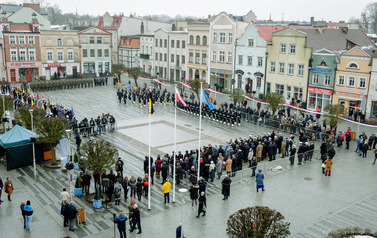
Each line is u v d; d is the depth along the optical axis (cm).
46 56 6794
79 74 7294
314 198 2191
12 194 2216
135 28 8738
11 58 6384
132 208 1784
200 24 6275
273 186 2383
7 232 1775
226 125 3991
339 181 2467
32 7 7631
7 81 6419
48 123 2542
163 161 2425
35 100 4450
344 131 3741
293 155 2728
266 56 5162
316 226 1848
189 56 6669
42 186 2345
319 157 2986
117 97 5466
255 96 5453
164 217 1958
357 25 7625
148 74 7888
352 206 2086
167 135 3569
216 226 1850
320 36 5019
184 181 2469
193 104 4447
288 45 4844
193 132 3684
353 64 4159
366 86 4062
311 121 3566
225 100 5319
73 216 1784
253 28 5328
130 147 3186
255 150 2878
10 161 2598
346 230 1244
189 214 1991
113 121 3659
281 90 5088
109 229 1827
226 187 2144
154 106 4925
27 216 1767
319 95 4609
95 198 2050
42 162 2773
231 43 5747
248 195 2242
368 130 3794
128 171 2623
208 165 2423
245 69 5581
